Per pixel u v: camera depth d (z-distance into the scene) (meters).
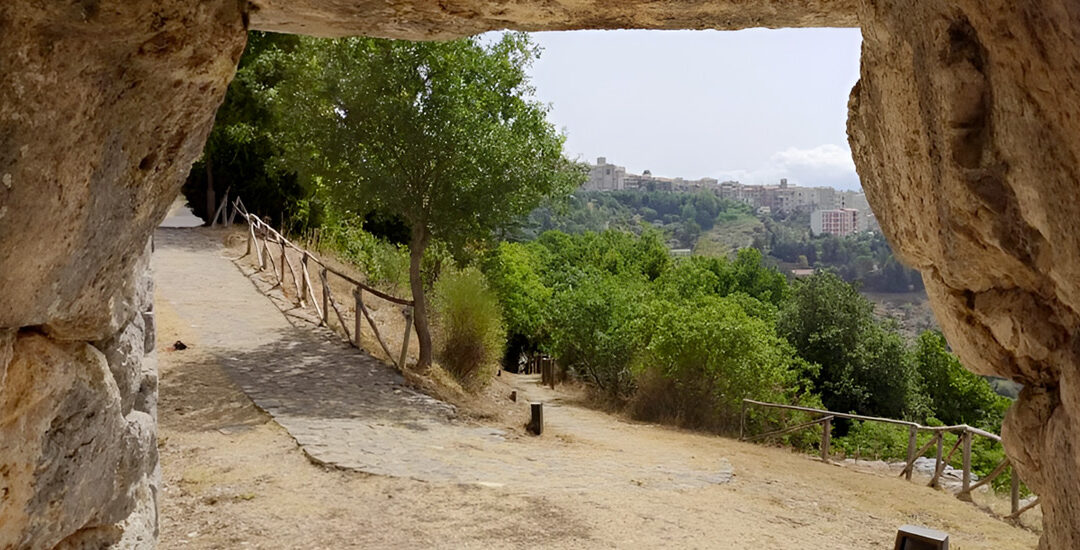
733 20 3.48
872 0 2.51
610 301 16.39
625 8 3.27
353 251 17.92
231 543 4.86
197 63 2.40
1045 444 2.32
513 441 8.41
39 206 1.96
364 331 12.30
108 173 2.25
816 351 27.11
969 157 2.15
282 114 11.43
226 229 19.61
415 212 10.66
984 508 8.39
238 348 10.58
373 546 4.95
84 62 2.00
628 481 7.14
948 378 28.48
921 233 2.74
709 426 12.77
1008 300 2.40
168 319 11.67
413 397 9.37
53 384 2.27
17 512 2.18
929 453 19.03
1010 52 1.83
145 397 3.30
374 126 10.39
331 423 7.74
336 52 10.59
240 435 7.20
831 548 5.89
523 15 3.33
